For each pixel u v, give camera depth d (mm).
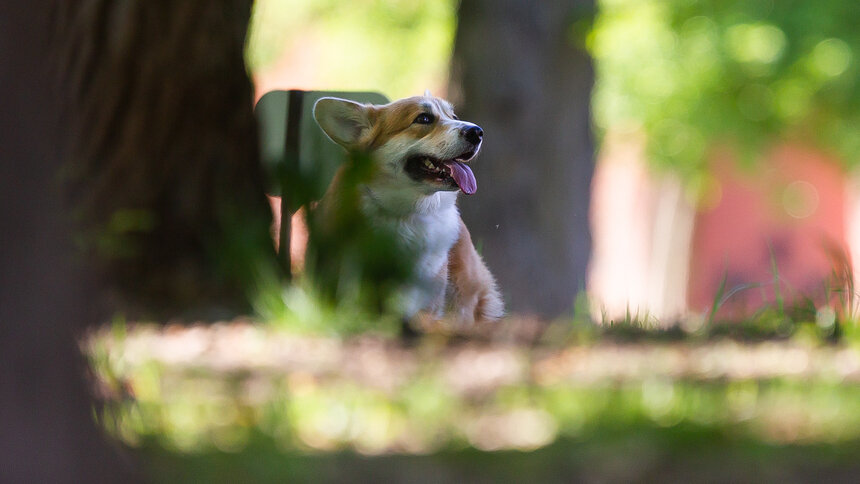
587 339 10195
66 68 11164
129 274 10828
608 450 6781
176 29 11391
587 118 24422
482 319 13789
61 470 5727
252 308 10625
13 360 5691
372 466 6590
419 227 12875
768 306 11570
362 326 9828
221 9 11570
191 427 7254
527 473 6500
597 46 22797
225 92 11656
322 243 10133
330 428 7414
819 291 11867
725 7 31688
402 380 8414
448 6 36062
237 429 7188
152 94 11344
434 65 38719
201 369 8578
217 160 11531
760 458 6695
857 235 41031
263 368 8641
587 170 24391
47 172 5820
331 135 13109
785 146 39250
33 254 5746
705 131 34875
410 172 12961
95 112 11273
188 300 10812
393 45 39094
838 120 36062
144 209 11195
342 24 39438
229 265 10852
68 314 5867
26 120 5707
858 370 9141
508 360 9234
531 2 23062
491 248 22719
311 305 9883
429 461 6719
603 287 45906
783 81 33344
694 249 44000
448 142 12797
